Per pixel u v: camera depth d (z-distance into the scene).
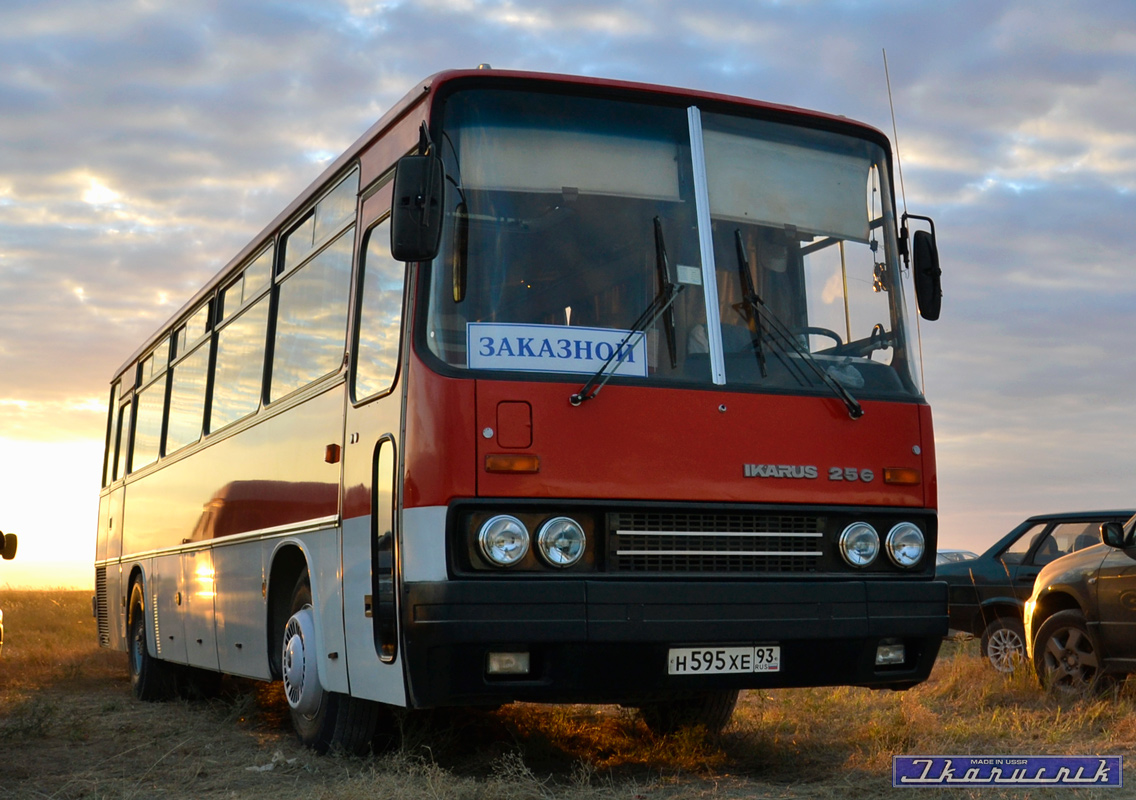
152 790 6.62
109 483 15.46
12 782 6.89
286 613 8.37
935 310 7.21
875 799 6.06
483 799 5.92
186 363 11.63
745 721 8.91
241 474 9.27
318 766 7.18
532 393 5.95
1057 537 12.58
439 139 6.25
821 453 6.46
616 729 8.59
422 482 5.89
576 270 6.27
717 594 5.98
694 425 6.20
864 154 7.24
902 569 6.59
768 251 6.74
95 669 15.59
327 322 7.69
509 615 5.67
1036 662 10.59
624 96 6.63
